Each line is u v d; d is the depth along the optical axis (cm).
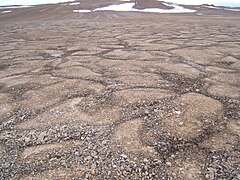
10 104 466
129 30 1658
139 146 321
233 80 586
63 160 296
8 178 269
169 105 441
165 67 697
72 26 2006
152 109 426
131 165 283
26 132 366
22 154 314
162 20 2477
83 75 634
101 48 1025
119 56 854
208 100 466
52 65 757
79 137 346
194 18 2736
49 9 4156
